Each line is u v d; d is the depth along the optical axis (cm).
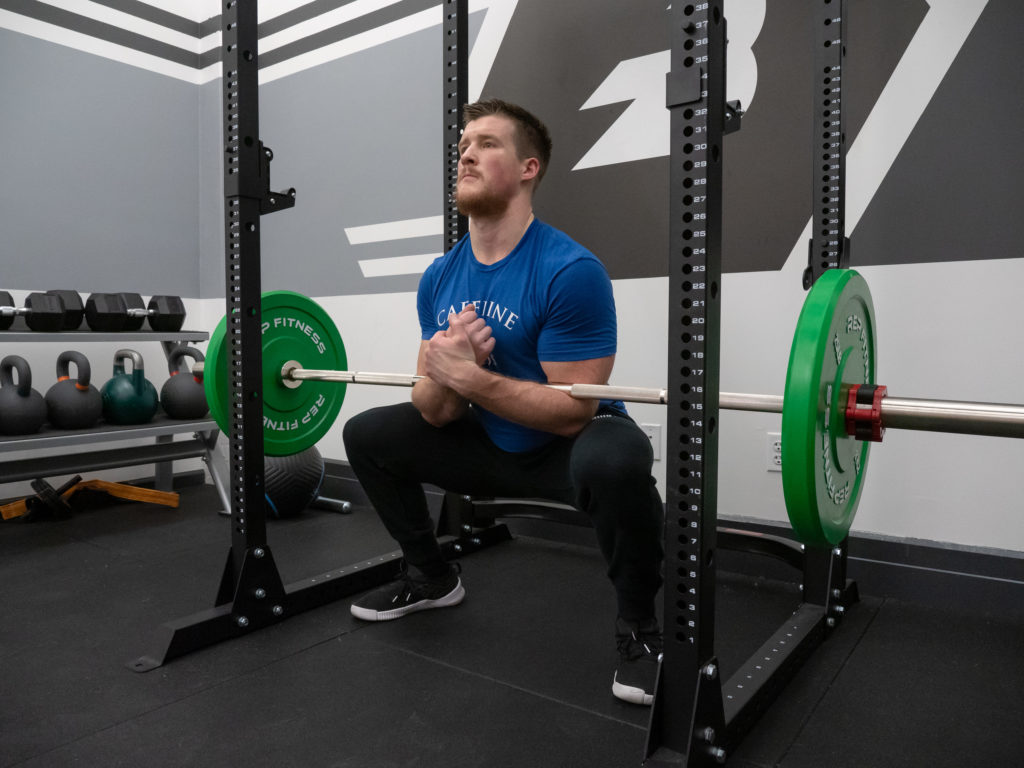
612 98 206
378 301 262
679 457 97
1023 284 158
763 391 188
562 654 140
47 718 116
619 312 208
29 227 256
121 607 165
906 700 123
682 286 95
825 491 104
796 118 180
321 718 116
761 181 185
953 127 163
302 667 134
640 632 125
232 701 121
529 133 136
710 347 95
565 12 213
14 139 252
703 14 91
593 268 126
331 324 176
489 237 137
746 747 109
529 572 190
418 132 247
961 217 163
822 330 98
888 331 172
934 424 100
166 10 295
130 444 289
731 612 164
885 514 174
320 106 275
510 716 117
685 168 94
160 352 293
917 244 168
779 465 185
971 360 163
